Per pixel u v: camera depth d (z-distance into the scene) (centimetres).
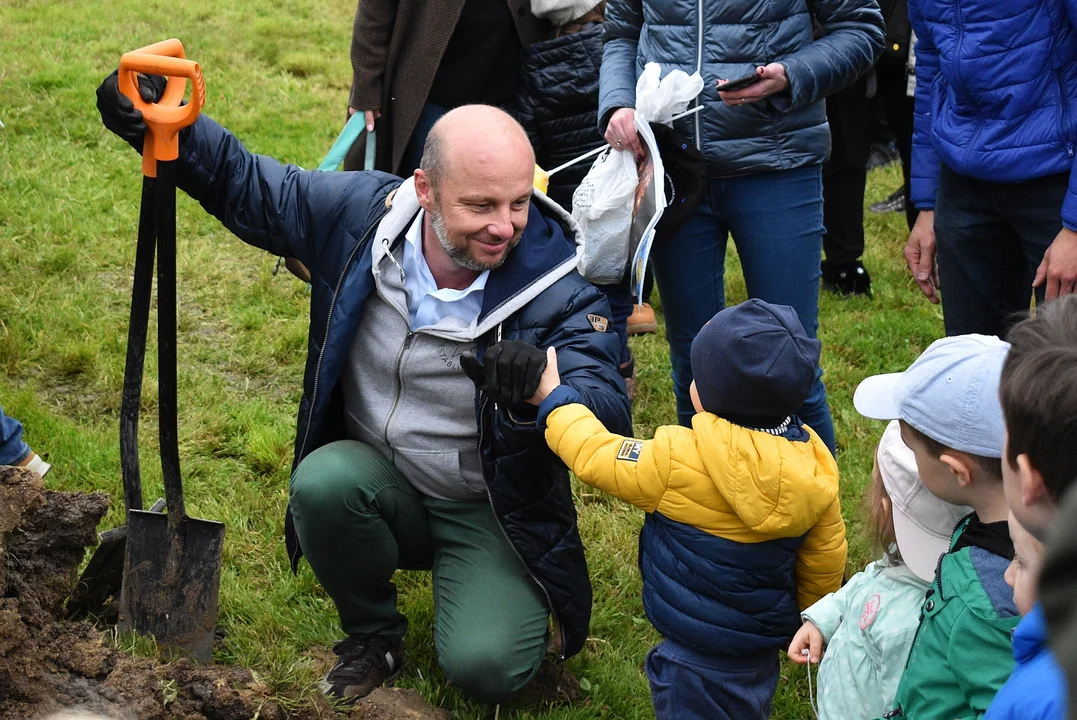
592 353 265
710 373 236
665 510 246
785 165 336
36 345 464
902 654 213
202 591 280
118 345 471
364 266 273
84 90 763
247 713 261
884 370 506
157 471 384
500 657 279
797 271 348
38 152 666
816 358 236
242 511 373
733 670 259
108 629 288
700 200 336
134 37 898
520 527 281
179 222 601
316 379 281
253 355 476
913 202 373
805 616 238
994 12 309
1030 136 314
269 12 1003
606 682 310
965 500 197
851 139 549
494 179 249
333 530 279
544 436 252
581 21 438
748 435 237
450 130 254
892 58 546
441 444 285
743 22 325
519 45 442
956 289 353
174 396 275
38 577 272
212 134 280
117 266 545
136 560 283
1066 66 309
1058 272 313
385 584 298
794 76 320
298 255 286
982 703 176
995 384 190
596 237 343
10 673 244
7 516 260
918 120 361
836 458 427
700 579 249
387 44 432
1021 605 147
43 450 392
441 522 297
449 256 263
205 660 281
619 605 345
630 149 338
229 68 852
